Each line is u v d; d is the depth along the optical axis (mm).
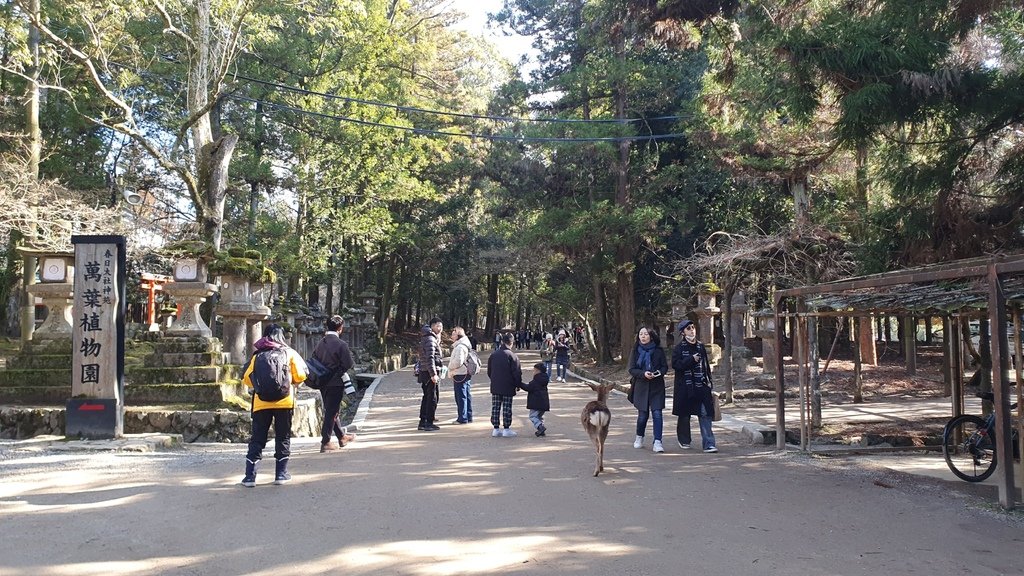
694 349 10039
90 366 9867
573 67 27156
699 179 25188
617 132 24625
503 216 33406
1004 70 10078
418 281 46375
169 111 22047
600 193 27484
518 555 5270
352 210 26734
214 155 16859
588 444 10508
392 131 25344
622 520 6262
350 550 5344
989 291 6691
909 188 10961
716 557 5270
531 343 66312
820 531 5984
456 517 6301
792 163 15125
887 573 4961
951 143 10602
